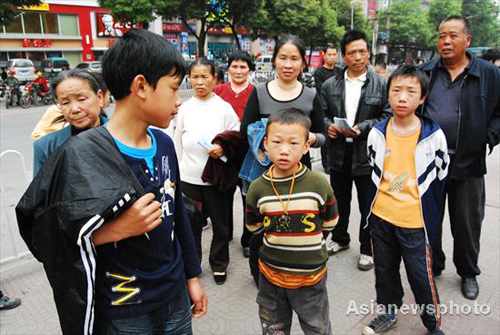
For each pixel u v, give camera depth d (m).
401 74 2.21
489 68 2.57
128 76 1.13
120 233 1.12
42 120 2.37
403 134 2.30
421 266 2.26
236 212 4.40
